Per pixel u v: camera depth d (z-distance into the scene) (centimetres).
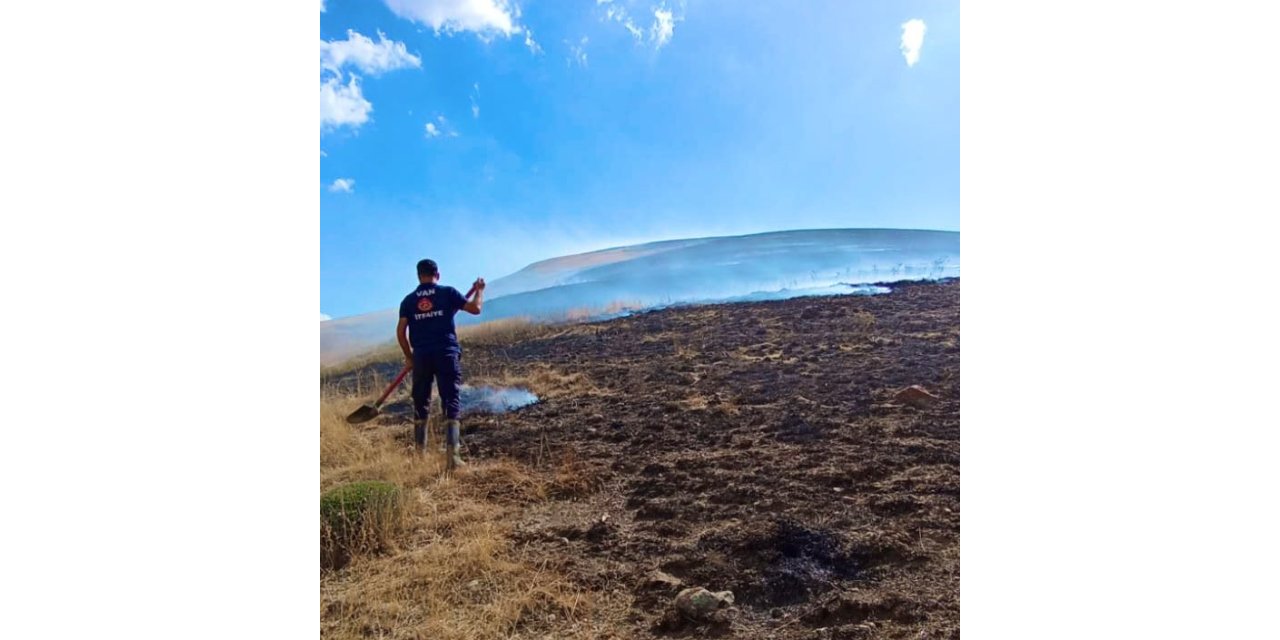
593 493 427
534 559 374
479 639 328
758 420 473
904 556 364
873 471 420
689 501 408
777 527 378
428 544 395
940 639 321
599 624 334
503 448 471
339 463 470
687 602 335
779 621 331
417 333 479
